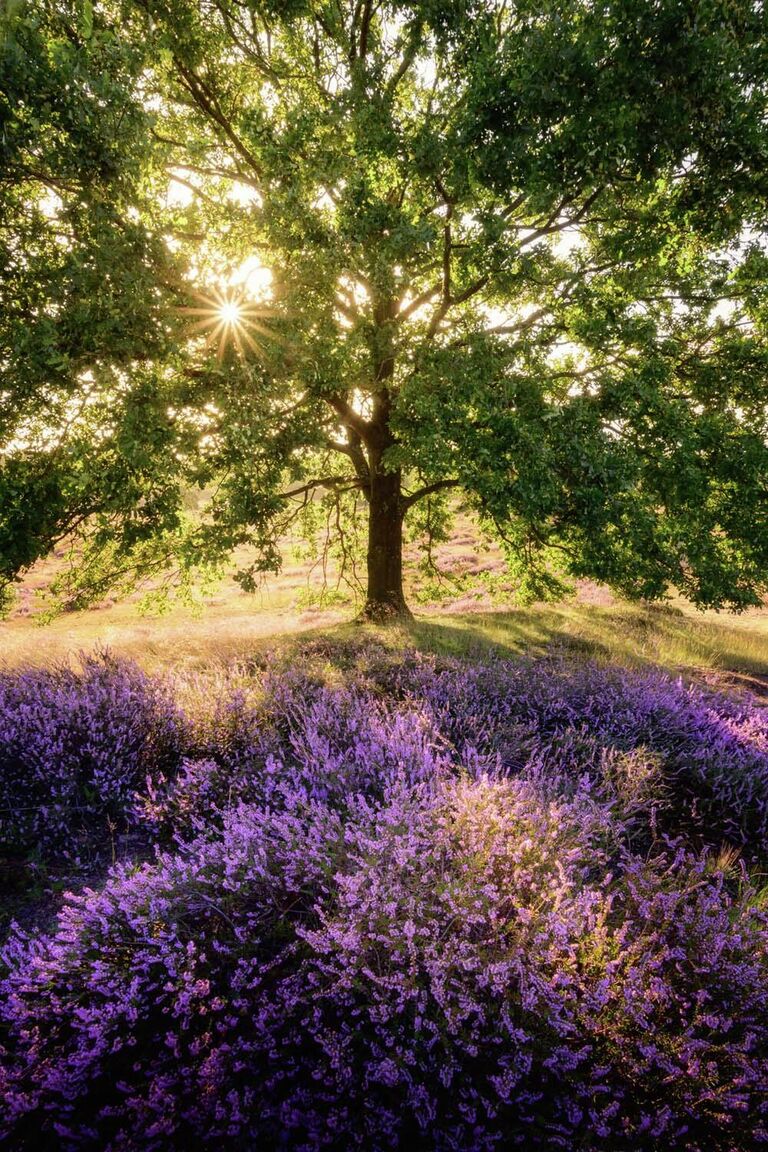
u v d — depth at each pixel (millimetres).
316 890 2973
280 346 7199
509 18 9023
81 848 3885
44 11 5934
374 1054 2141
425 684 6672
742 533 9133
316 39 9711
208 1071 2041
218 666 6840
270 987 2486
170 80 8820
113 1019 2258
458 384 8125
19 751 4590
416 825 3236
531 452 7977
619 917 2924
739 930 2645
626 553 9922
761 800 4531
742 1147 2002
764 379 9320
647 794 4559
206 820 4055
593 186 7434
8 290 6016
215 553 9766
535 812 3445
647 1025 2211
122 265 6004
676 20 5453
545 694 6598
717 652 10961
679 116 5930
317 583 20859
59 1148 2059
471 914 2541
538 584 13016
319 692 6102
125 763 4641
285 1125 2031
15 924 2672
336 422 11367
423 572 16797
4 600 8344
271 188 7582
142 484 7816
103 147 5566
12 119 5109
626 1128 2010
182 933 2680
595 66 6066
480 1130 1951
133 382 6527
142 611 14430
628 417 8703
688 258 8734
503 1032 2207
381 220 7395
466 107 7418
